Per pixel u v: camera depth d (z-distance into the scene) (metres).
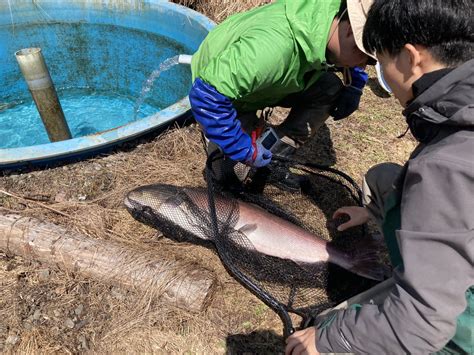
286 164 2.82
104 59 4.75
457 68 1.10
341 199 2.87
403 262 1.18
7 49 4.47
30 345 2.11
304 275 2.42
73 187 2.91
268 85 2.09
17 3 4.32
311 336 1.52
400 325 1.20
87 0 4.40
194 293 2.23
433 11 1.08
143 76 4.70
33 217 2.56
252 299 2.35
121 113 4.67
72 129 4.40
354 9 1.76
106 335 2.16
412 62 1.17
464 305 1.16
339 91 2.71
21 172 2.99
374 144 3.39
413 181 1.17
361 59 1.95
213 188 2.62
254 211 2.62
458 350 1.37
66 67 4.77
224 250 2.38
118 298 2.29
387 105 3.79
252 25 2.10
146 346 2.14
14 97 4.72
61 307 2.26
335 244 2.59
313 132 2.90
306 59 2.04
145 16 4.34
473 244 1.08
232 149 2.18
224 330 2.22
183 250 2.53
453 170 1.07
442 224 1.11
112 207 2.78
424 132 1.27
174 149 3.20
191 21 4.02
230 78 1.95
